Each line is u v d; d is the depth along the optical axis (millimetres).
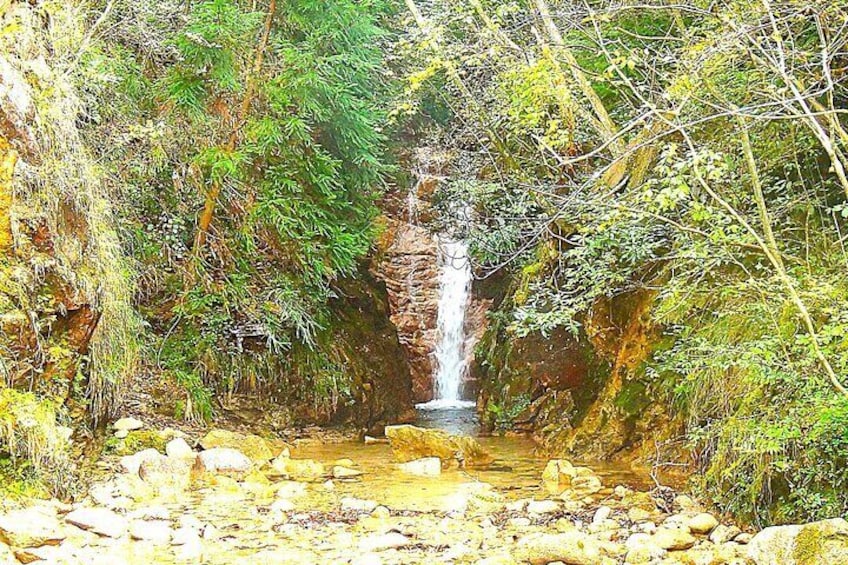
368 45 9695
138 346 7312
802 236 5770
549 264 8664
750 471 4738
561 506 5664
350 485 6586
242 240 9141
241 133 8867
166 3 8586
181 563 4109
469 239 10586
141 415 7746
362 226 10055
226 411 8961
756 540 3850
